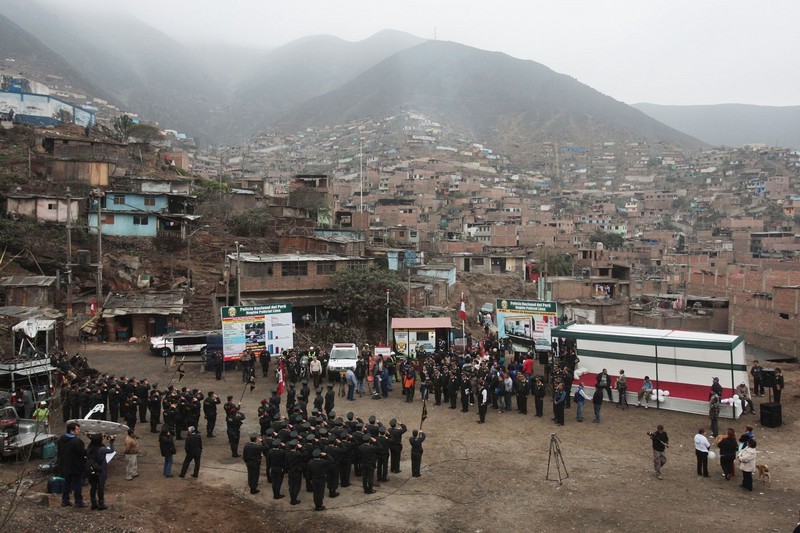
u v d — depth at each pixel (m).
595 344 29.72
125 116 99.88
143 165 75.56
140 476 18.55
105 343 42.41
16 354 27.19
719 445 19.12
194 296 48.72
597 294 77.25
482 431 24.20
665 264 107.75
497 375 27.81
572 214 169.38
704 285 80.44
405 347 38.31
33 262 47.38
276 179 174.50
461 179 181.50
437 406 28.31
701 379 26.72
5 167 60.97
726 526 15.50
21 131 72.12
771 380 27.52
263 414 21.94
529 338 36.47
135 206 55.84
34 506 14.82
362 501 17.30
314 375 31.59
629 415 26.55
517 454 21.39
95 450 15.51
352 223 90.44
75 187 59.19
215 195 71.88
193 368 35.66
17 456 18.31
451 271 71.19
